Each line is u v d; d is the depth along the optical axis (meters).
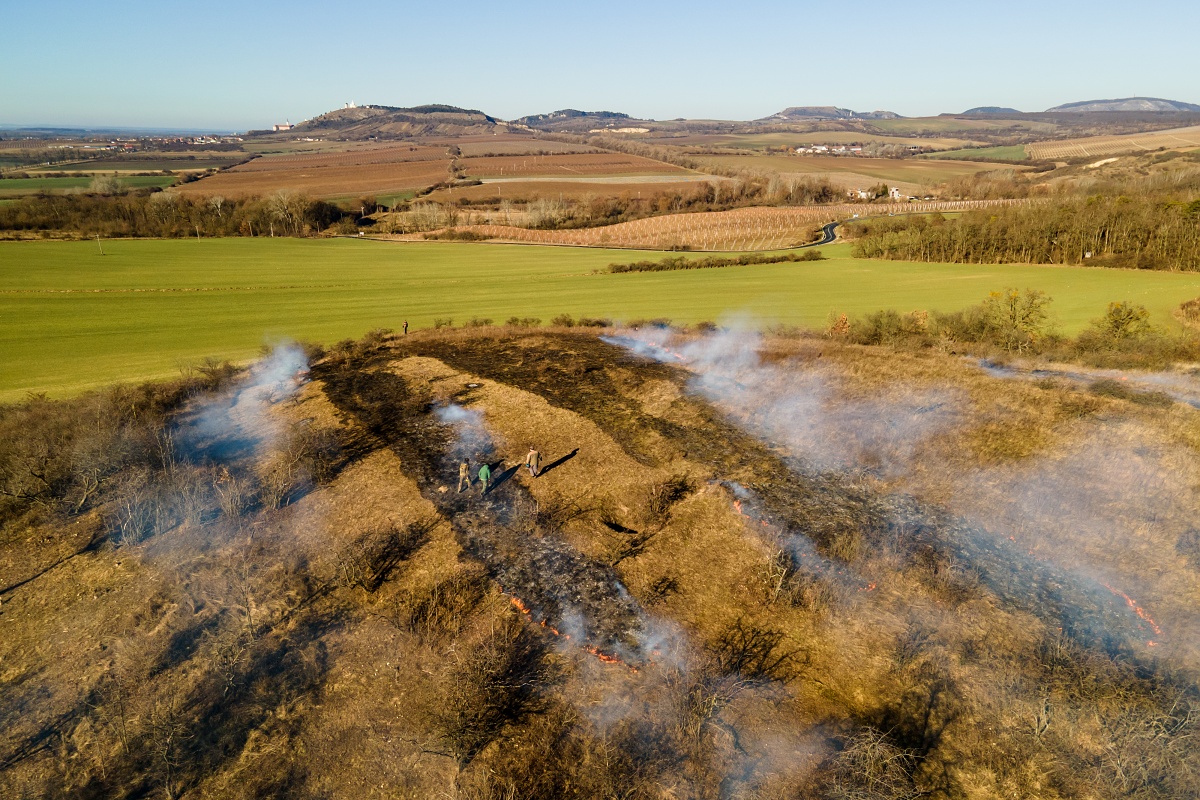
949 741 13.30
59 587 19.36
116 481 24.02
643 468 23.44
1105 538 18.25
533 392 30.27
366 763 13.67
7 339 51.09
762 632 16.25
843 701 14.30
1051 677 14.33
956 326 42.06
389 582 18.69
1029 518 19.39
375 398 31.16
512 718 14.33
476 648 16.08
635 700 14.58
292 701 15.17
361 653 16.41
